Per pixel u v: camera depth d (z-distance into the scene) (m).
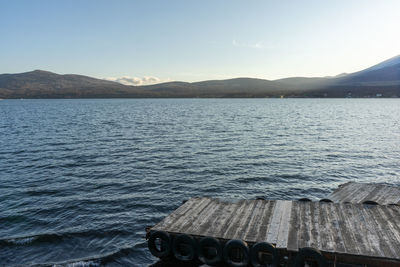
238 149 40.78
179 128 64.62
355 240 11.06
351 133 55.59
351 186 21.03
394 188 20.31
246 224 12.83
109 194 23.48
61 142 46.62
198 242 12.08
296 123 74.44
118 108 163.25
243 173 29.28
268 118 90.38
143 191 24.20
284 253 10.98
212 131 59.16
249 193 24.03
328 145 43.47
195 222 13.26
